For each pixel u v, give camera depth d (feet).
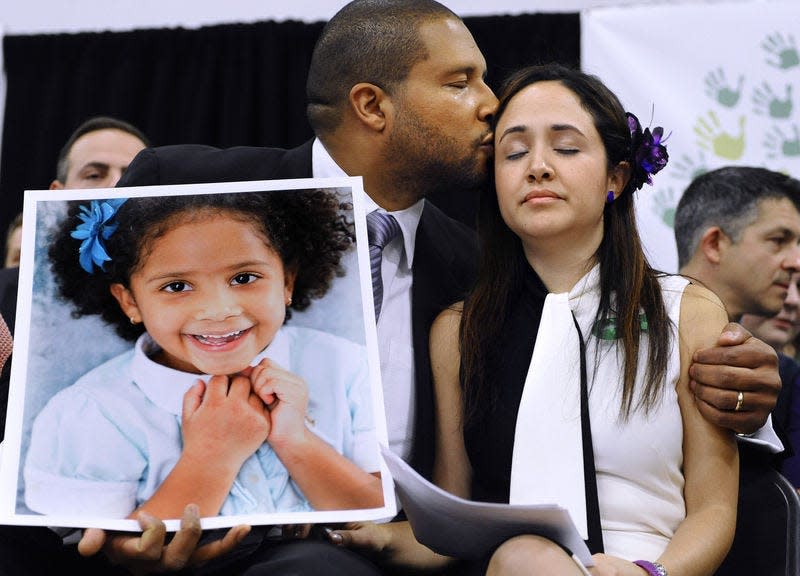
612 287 8.00
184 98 14.44
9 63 14.64
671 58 13.16
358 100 9.05
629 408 7.59
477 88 9.12
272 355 7.48
